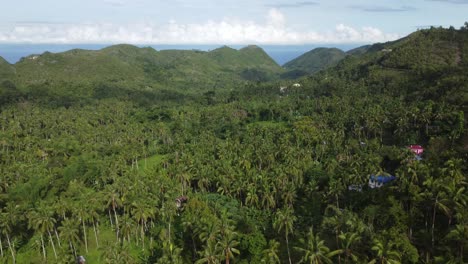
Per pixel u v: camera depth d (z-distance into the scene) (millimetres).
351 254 72000
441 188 84875
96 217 106688
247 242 93688
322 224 88625
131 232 104125
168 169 143750
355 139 167875
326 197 111625
